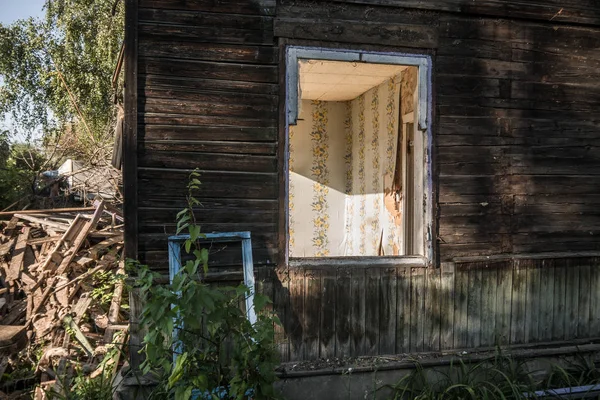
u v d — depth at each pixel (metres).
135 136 3.60
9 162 10.28
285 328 3.88
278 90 3.84
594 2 4.45
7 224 6.50
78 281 5.57
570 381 4.12
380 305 4.07
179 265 3.62
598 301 4.60
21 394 4.50
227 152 3.78
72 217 7.08
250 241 3.77
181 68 3.69
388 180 6.07
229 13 3.75
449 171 4.19
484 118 4.25
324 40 3.88
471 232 4.26
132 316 3.61
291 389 3.77
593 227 4.58
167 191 3.69
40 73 14.93
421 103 4.10
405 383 3.94
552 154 4.45
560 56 4.43
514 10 4.25
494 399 3.66
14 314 5.37
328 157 7.72
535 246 4.43
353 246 7.43
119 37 13.98
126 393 3.54
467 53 4.19
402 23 4.05
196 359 2.90
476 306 4.27
